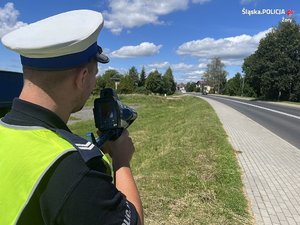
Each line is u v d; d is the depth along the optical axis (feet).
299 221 16.28
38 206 3.46
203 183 19.88
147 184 19.43
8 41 3.76
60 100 4.03
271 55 210.18
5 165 3.63
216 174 22.31
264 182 22.41
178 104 166.20
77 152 3.67
